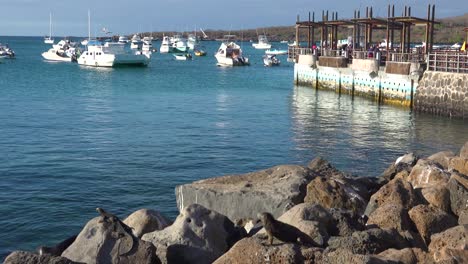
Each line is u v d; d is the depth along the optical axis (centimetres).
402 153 2802
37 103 4688
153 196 1970
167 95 5572
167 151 2731
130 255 1018
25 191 1997
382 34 16338
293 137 3222
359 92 5203
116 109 4372
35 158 2530
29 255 951
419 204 1203
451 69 4084
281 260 899
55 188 2042
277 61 11594
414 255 913
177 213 1797
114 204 1873
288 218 1080
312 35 6606
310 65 6025
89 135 3152
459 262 859
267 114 4238
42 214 1755
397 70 4538
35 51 16900
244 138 3153
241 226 1291
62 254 1035
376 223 1109
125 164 2439
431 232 1097
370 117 4078
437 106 4116
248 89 6344
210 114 4166
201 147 2852
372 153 2797
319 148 2903
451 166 1627
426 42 4612
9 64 10469
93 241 1034
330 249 909
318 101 5091
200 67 10788
